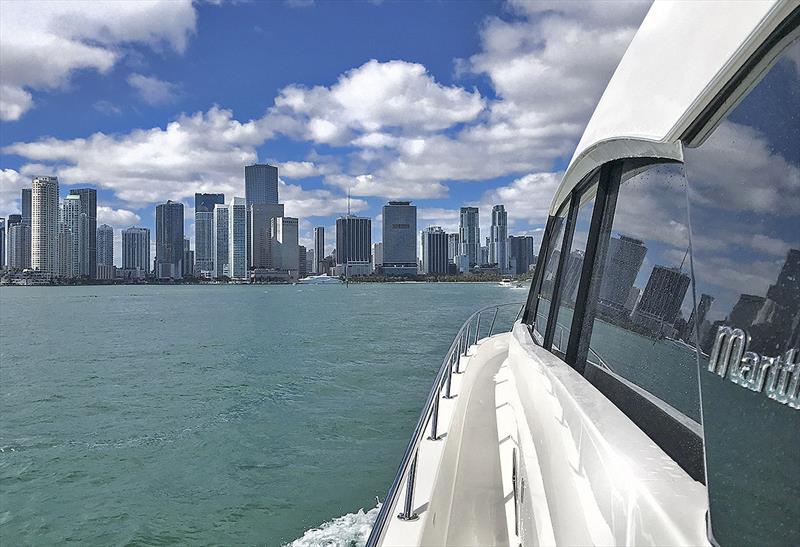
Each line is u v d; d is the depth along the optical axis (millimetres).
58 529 13359
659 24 1617
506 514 3926
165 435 20500
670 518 1096
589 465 1644
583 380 2244
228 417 22750
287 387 28516
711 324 1084
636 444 1478
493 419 5812
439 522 3801
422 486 3951
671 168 1565
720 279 1072
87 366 36875
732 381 996
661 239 1622
